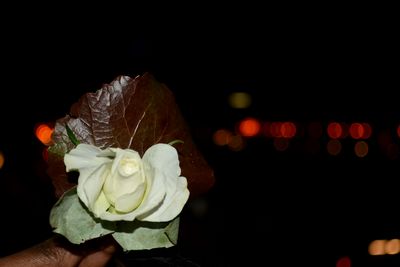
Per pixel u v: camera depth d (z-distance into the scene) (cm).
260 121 2017
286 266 772
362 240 860
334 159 1509
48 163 136
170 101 141
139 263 161
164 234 126
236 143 1617
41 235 554
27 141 986
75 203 124
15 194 621
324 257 800
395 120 2114
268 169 1459
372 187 1268
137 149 139
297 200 1137
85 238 123
